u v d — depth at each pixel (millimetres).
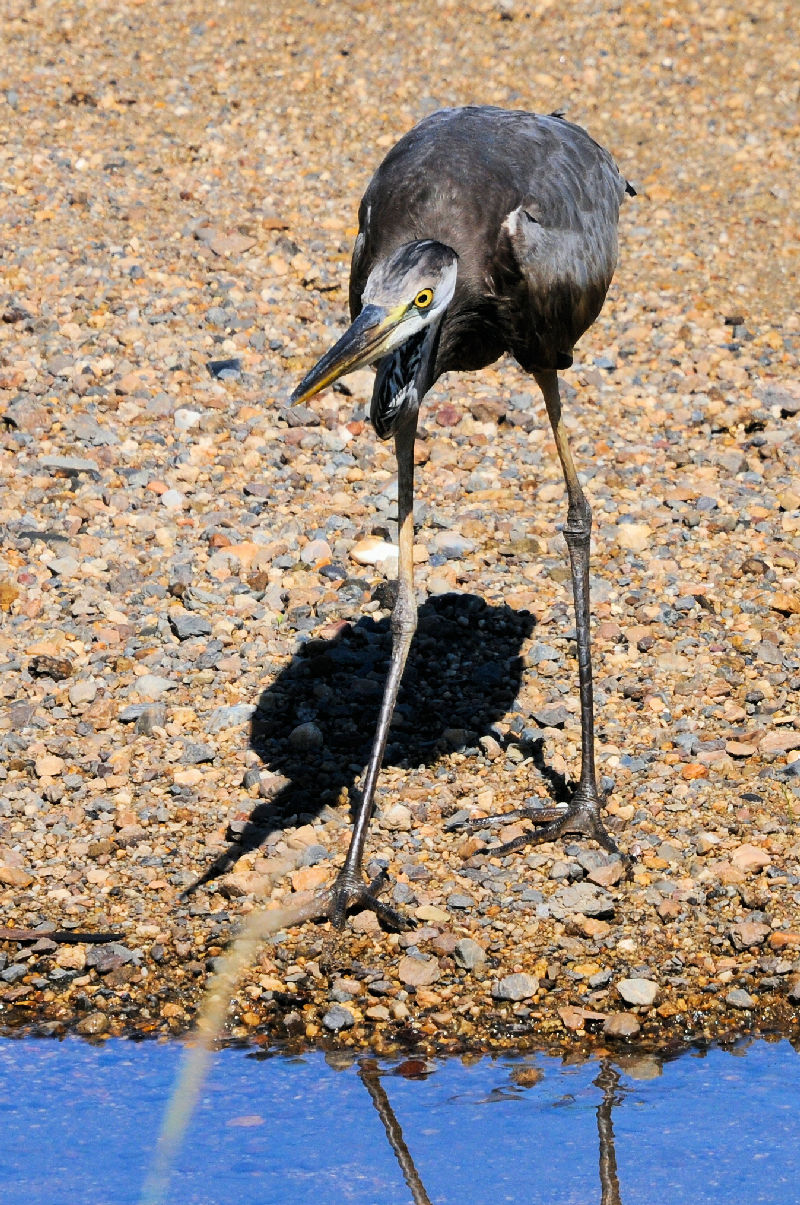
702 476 13719
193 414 14305
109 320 15641
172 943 8953
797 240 18031
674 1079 8008
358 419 14477
